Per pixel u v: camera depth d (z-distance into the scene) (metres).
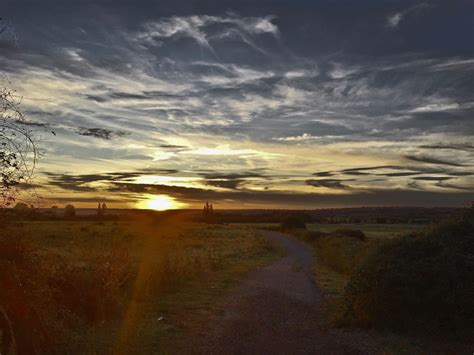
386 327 9.80
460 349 8.46
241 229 87.44
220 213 156.25
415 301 9.59
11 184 5.86
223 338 9.11
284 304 13.05
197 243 40.53
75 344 7.65
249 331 9.75
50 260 8.88
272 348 8.54
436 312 9.51
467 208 11.50
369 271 10.44
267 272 21.64
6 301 6.19
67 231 41.28
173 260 20.42
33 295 6.59
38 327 6.72
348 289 10.88
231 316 11.16
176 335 9.19
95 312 9.88
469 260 9.88
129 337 8.68
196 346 8.48
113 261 12.52
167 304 12.22
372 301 10.01
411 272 9.86
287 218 83.62
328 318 11.20
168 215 64.19
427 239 10.66
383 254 10.62
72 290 9.73
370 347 8.62
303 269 24.09
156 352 8.00
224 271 20.88
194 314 11.20
